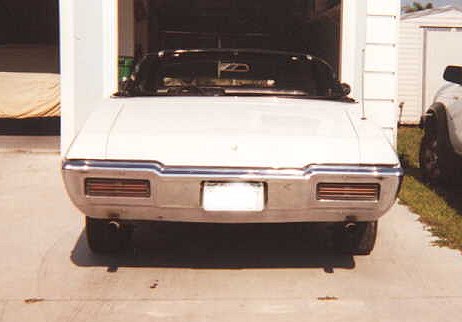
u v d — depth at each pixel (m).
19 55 10.40
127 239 4.78
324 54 11.20
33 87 10.10
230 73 5.28
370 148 3.92
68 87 7.90
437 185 7.34
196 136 3.95
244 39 14.76
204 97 4.83
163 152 3.83
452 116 6.73
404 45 14.48
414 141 11.31
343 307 3.79
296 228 5.49
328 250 4.90
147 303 3.84
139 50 10.80
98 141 3.90
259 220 3.90
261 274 4.35
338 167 3.82
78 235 5.24
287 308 3.77
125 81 5.28
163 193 3.80
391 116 8.26
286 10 14.39
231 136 3.96
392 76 8.19
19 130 10.86
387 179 3.84
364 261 4.65
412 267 4.52
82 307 3.77
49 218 5.75
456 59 14.52
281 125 4.18
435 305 3.83
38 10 12.77
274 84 5.24
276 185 3.79
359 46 8.12
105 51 7.92
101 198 3.83
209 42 14.73
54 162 8.27
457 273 4.40
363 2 8.05
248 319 3.60
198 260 4.64
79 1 7.82
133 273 4.36
